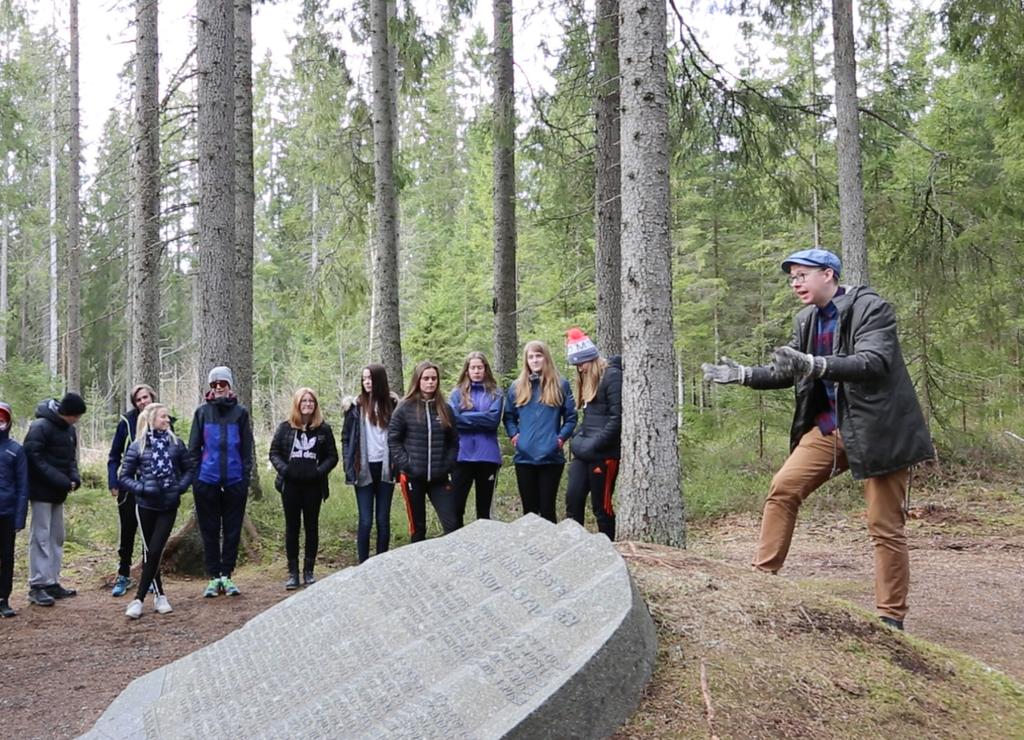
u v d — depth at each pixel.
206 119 9.37
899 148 14.53
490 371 7.36
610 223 11.01
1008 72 10.52
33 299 34.56
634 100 6.21
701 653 3.09
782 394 12.38
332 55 13.01
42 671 5.32
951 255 11.18
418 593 3.48
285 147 27.77
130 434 7.57
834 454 4.16
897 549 4.03
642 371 6.09
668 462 6.05
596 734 2.68
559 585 3.18
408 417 7.07
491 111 12.80
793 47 18.47
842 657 3.21
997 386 12.46
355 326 29.47
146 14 11.88
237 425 7.52
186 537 8.58
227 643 3.95
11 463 6.79
